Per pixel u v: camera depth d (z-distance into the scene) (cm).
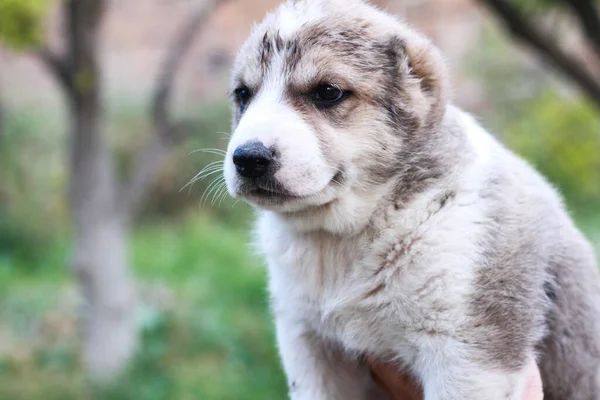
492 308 86
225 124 266
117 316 152
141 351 156
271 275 93
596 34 126
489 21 297
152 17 339
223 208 299
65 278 228
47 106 321
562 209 94
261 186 85
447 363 86
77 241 150
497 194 87
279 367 157
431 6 310
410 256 86
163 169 293
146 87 331
